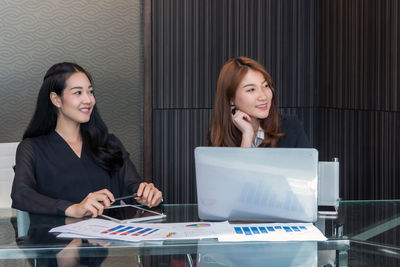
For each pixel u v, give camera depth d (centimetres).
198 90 382
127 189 240
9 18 363
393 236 141
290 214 155
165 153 384
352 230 147
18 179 216
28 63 368
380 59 336
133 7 384
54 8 370
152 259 136
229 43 382
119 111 385
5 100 366
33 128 242
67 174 236
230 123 234
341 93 366
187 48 379
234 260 124
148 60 379
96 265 133
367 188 357
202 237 138
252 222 159
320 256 133
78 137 247
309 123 396
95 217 170
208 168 158
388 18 328
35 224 162
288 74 391
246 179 155
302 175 152
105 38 380
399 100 325
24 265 130
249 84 223
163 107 381
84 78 237
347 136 364
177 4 377
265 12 386
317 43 393
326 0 379
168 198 385
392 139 342
